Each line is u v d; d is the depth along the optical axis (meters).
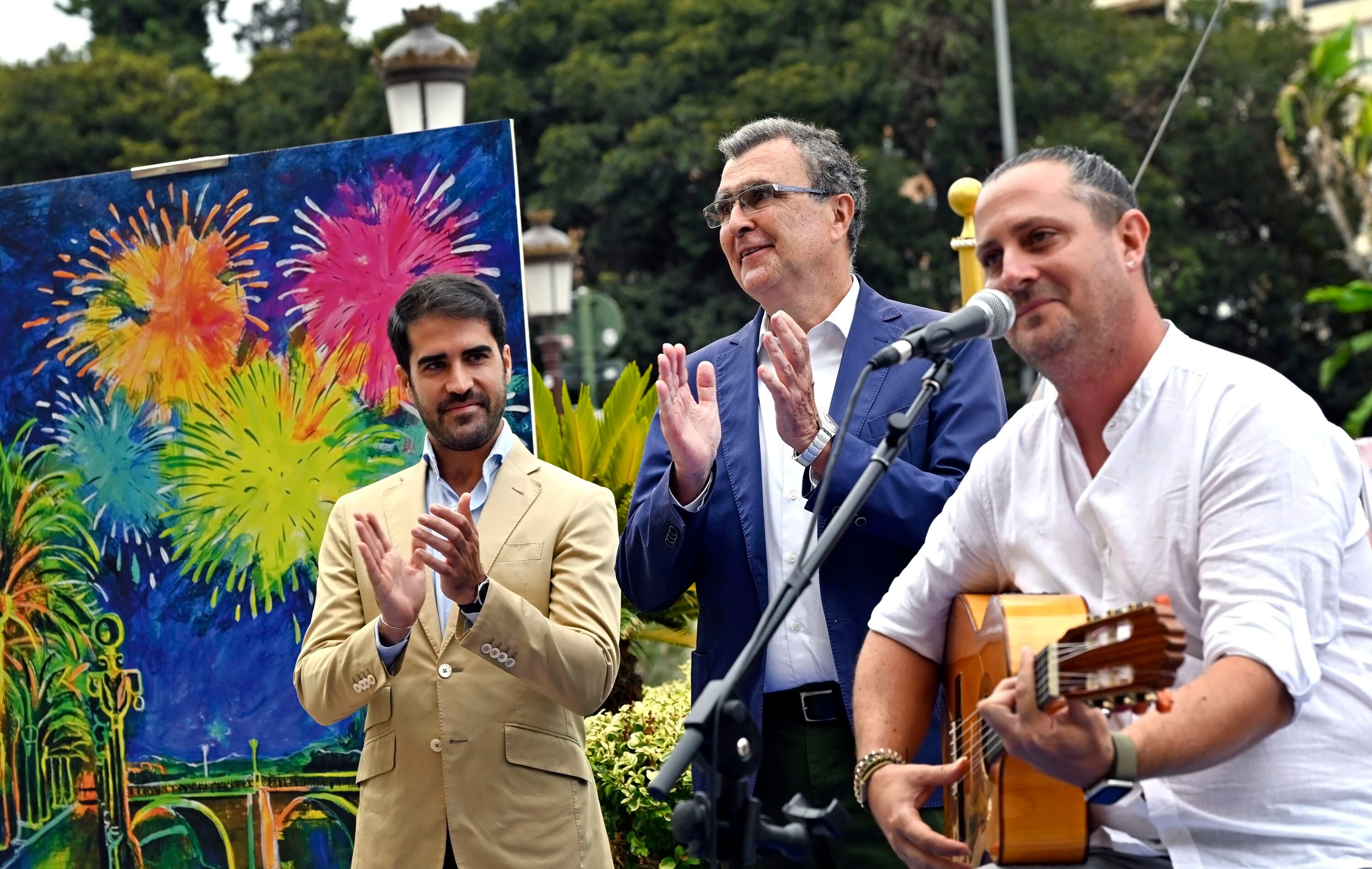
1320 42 27.19
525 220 25.44
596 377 16.92
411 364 3.89
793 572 2.82
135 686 5.08
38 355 5.24
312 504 4.97
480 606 3.53
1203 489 2.72
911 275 24.02
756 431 3.90
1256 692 2.48
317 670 3.74
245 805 4.96
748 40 25.83
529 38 27.47
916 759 3.56
